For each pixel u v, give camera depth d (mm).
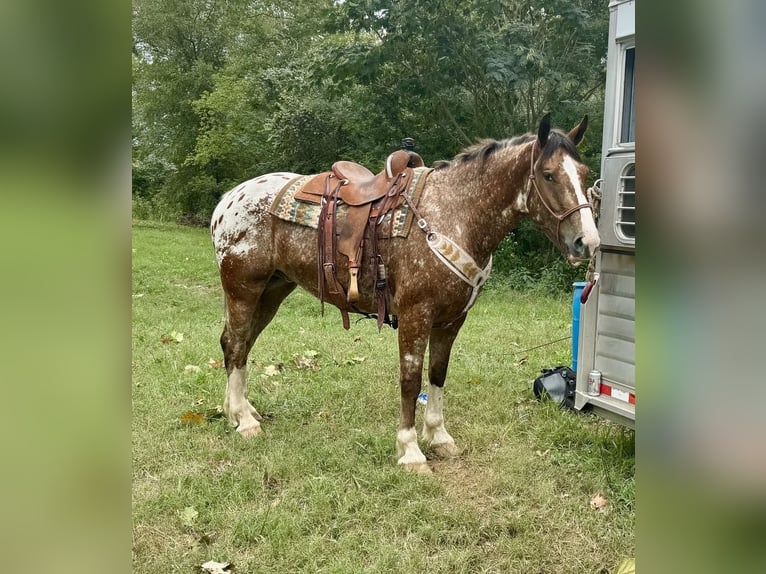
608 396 3188
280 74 15422
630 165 2932
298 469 3156
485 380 4590
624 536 2547
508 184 2910
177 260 10555
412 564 2381
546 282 8648
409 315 3057
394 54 9297
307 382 4543
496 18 9320
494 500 2854
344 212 3244
